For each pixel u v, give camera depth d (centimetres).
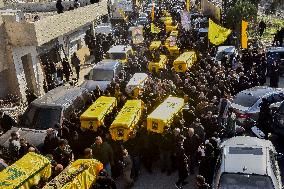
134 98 1631
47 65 2247
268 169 924
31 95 1753
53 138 1239
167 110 1374
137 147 1267
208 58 2219
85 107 1623
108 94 1673
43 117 1444
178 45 2853
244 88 1802
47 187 900
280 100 1628
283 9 4644
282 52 2295
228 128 1375
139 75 1994
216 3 4706
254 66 2223
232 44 3005
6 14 1930
